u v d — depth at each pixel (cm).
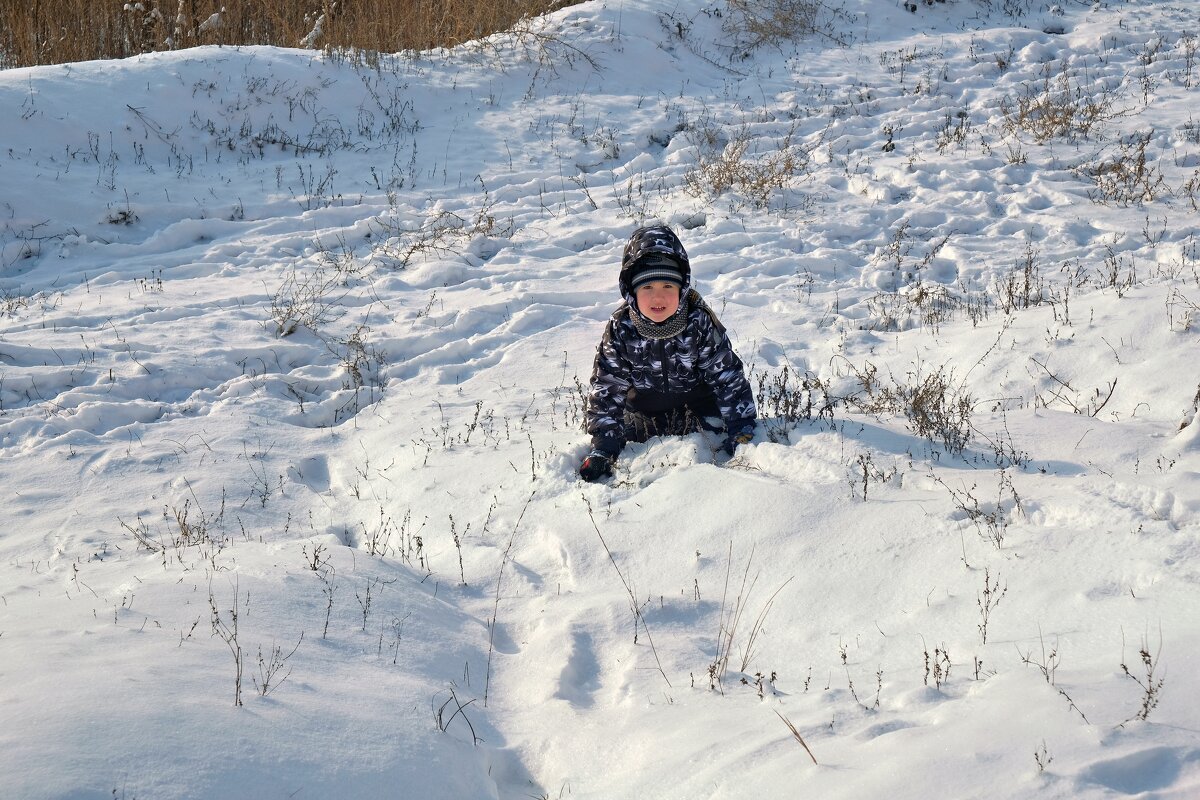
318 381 675
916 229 927
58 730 249
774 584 382
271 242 952
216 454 566
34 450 571
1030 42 1507
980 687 283
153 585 377
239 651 319
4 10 1348
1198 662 265
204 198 1034
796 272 839
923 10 1655
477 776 290
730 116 1282
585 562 419
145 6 1391
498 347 727
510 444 547
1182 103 1203
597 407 509
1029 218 916
